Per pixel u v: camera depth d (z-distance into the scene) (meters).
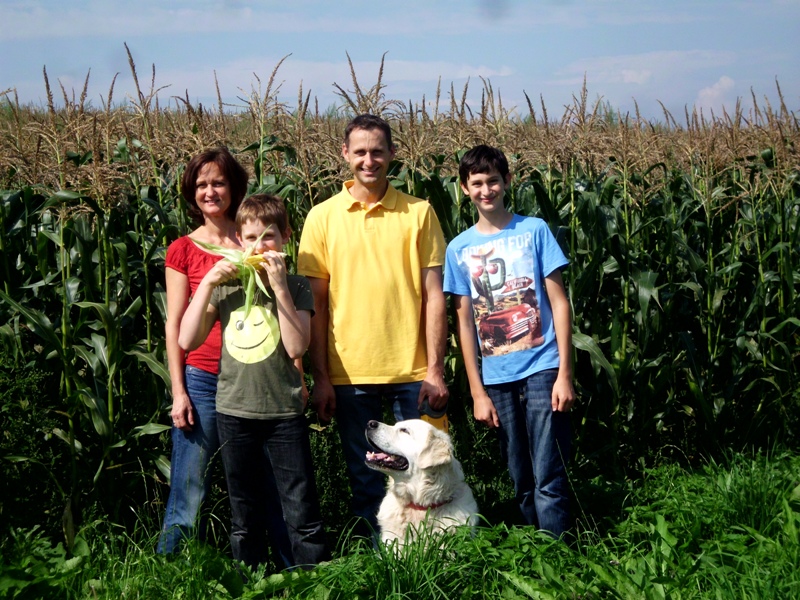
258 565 4.25
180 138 5.68
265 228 4.13
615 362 6.01
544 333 4.61
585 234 6.14
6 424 4.71
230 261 4.01
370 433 4.40
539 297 4.61
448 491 4.40
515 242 4.64
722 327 6.89
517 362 4.59
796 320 6.41
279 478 4.18
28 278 5.23
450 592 3.83
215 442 4.32
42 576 3.92
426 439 4.32
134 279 5.23
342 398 4.63
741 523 4.79
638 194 6.57
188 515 4.29
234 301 4.18
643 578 3.89
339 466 5.41
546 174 6.76
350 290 4.56
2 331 4.74
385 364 4.56
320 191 5.68
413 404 4.63
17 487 4.66
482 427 5.86
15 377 4.68
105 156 5.30
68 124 5.36
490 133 6.64
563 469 4.58
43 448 4.80
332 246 4.60
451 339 5.82
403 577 3.78
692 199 7.27
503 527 4.30
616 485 5.74
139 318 5.41
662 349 6.40
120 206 5.25
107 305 4.75
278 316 4.09
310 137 5.99
